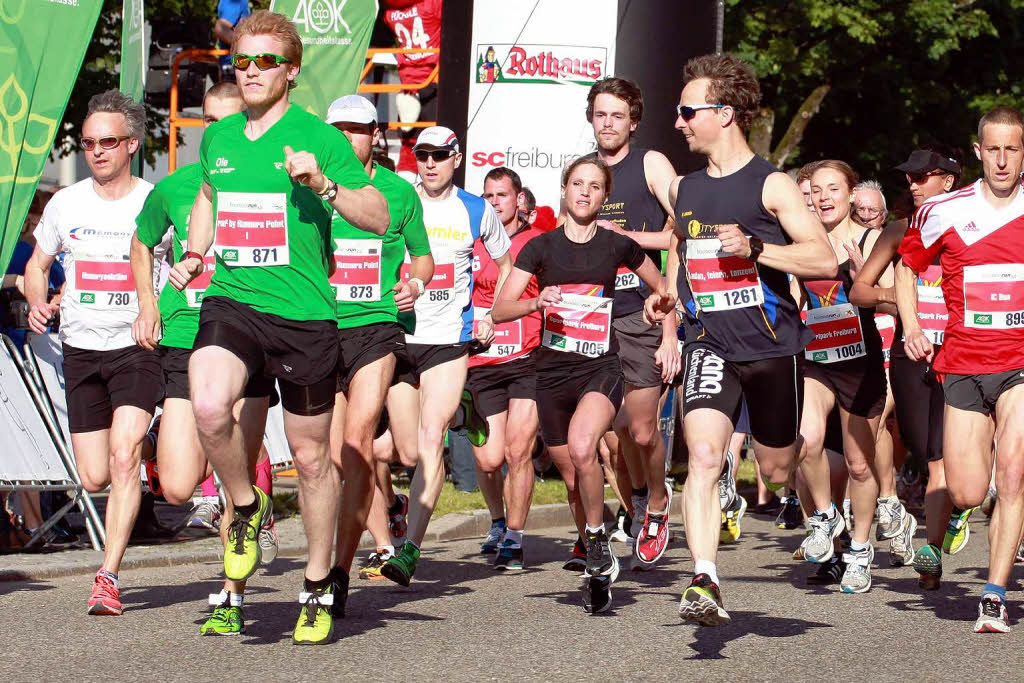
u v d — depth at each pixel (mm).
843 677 7066
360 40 18203
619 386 9297
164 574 10875
